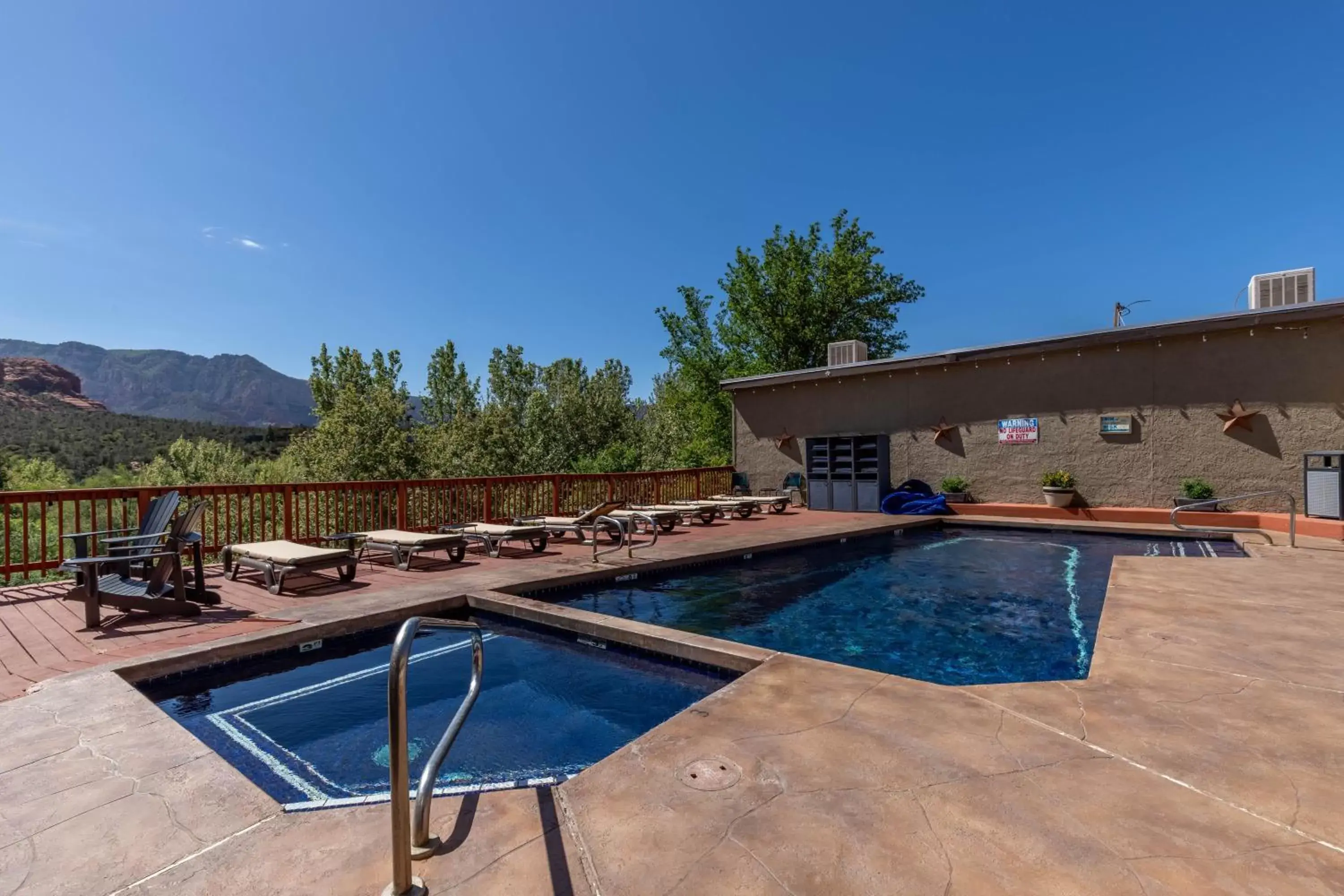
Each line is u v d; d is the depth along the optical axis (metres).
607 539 8.89
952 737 2.48
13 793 2.11
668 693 3.68
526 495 10.64
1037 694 2.95
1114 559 6.57
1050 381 11.37
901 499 12.44
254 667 3.95
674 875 1.63
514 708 3.43
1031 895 1.54
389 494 8.70
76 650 3.73
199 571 4.92
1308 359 9.16
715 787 2.10
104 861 1.74
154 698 3.52
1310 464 8.88
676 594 6.34
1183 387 10.13
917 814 1.92
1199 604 4.60
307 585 5.77
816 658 4.37
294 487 7.52
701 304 26.20
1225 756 2.30
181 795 2.11
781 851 1.73
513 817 1.94
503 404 42.47
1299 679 3.10
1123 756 2.30
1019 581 6.88
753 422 15.47
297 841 1.85
